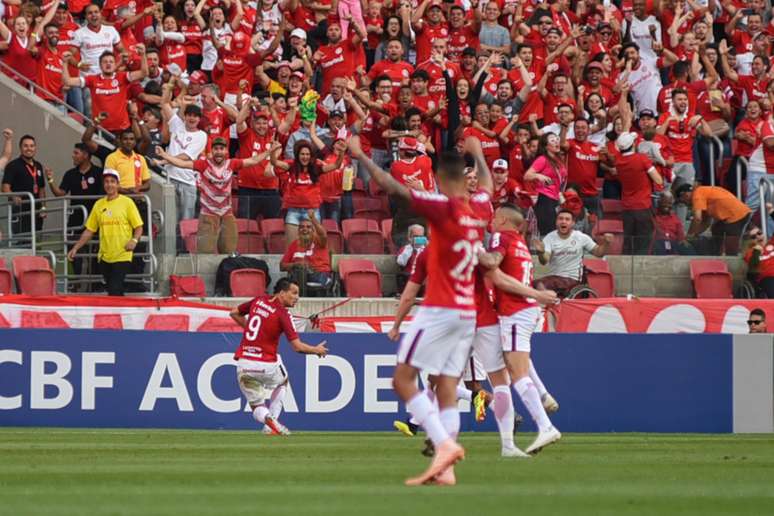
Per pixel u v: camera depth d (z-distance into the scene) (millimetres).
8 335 59750
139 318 65375
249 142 77625
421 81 79375
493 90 83500
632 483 31188
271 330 54688
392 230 72188
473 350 42031
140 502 26250
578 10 91875
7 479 31734
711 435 58656
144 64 79312
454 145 79188
